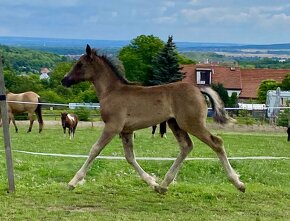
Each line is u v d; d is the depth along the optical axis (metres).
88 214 8.63
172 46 55.94
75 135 30.27
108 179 12.19
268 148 23.56
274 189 11.07
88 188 10.66
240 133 34.84
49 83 60.22
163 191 10.24
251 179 13.16
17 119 44.12
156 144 23.83
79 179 10.18
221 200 9.96
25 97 31.75
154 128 28.22
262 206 9.55
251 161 15.97
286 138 30.88
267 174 13.80
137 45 71.00
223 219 8.48
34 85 59.41
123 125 10.05
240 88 77.75
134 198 9.94
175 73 55.66
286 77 72.88
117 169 13.72
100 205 9.35
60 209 9.00
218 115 10.22
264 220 8.49
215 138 9.89
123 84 10.29
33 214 8.56
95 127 39.19
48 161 15.63
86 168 10.21
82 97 55.44
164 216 8.63
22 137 27.08
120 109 10.02
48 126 39.28
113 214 8.70
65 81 10.43
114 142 23.31
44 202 9.45
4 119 10.12
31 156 16.94
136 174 13.03
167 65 55.50
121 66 10.34
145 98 9.98
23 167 13.66
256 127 39.72
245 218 8.61
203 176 13.46
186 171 13.59
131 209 9.12
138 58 69.94
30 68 97.50
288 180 13.45
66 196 9.93
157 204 9.52
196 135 9.88
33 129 35.72
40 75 76.75
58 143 23.86
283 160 16.97
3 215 8.48
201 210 9.13
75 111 45.00
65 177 12.87
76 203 9.43
